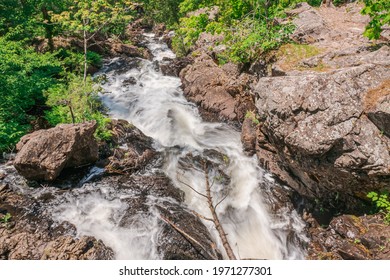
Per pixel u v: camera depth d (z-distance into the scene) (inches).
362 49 341.1
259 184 350.9
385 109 236.8
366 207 276.8
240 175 360.5
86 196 313.9
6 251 246.1
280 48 382.6
